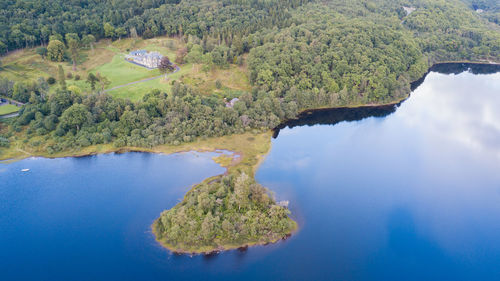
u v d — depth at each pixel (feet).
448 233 496.64
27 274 413.80
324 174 600.80
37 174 571.28
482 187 593.83
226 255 433.07
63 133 646.74
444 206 545.85
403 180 599.16
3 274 413.39
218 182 559.38
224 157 627.87
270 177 583.17
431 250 467.93
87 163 601.62
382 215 519.60
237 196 483.92
